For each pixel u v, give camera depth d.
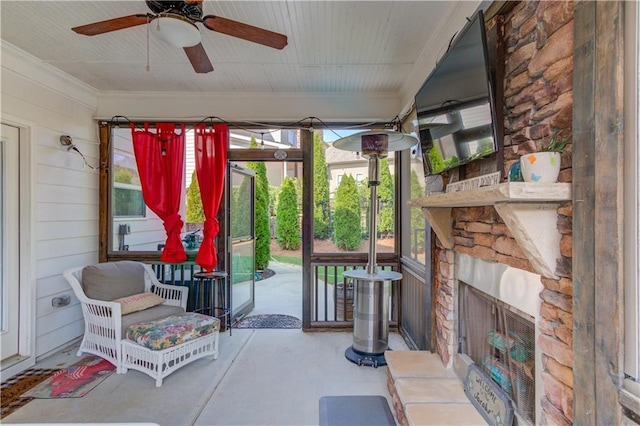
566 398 1.14
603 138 0.96
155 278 3.51
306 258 3.79
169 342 2.60
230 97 3.78
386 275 2.91
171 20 1.73
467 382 1.87
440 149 2.03
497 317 1.68
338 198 3.84
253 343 3.38
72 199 3.41
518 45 1.45
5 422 2.08
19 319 2.87
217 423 2.09
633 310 0.91
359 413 2.18
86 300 2.93
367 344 2.93
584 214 1.02
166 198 3.67
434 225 2.15
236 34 1.93
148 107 3.78
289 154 3.82
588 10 1.01
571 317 1.12
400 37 2.55
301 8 2.18
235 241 4.10
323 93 3.77
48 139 3.13
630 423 0.90
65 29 2.48
